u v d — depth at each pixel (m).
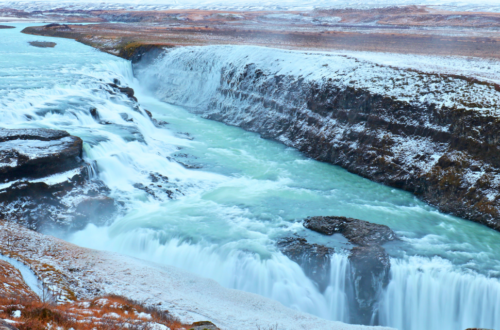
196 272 22.47
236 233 24.14
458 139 29.86
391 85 35.59
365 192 30.52
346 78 38.00
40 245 20.72
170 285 19.03
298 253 22.06
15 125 32.06
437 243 23.77
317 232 24.20
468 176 28.28
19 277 16.08
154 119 43.97
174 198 28.88
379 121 34.16
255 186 31.06
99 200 25.81
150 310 14.90
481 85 32.16
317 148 37.12
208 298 18.36
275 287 21.02
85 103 38.97
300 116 40.41
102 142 31.39
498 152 27.84
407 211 27.81
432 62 44.00
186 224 25.19
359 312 20.86
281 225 25.17
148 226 24.84
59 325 10.80
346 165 34.69
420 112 32.53
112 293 16.55
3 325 8.99
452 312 20.58
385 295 21.16
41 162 25.11
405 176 30.98
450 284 20.55
